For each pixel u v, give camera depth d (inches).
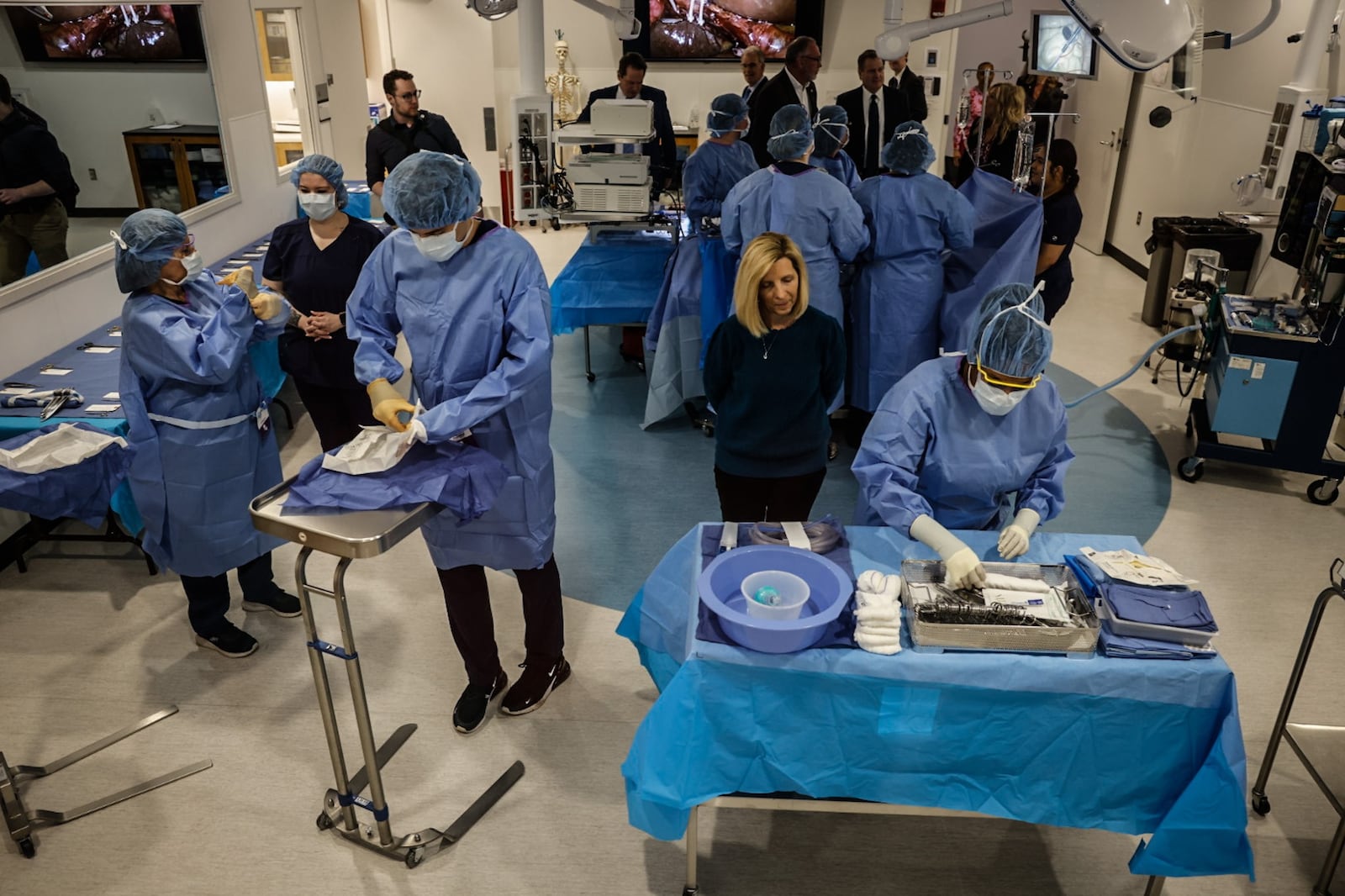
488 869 88.9
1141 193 283.9
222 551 109.1
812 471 107.4
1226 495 159.9
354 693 81.6
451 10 295.3
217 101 187.3
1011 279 150.7
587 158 171.9
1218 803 71.0
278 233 131.6
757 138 221.6
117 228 161.6
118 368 138.6
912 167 148.7
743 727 74.7
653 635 89.9
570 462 168.2
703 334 170.4
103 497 94.3
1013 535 80.6
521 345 86.5
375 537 71.3
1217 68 236.7
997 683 71.3
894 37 146.9
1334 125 149.1
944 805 77.5
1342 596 83.4
